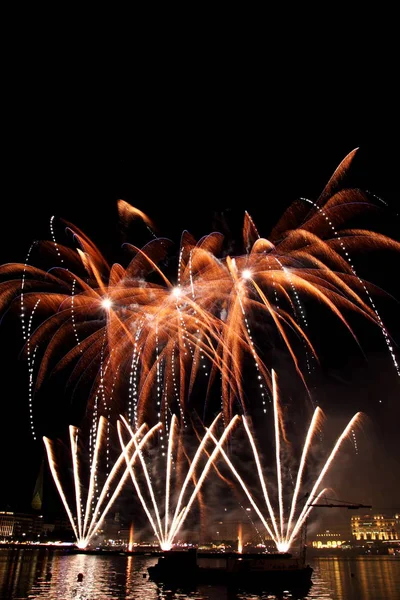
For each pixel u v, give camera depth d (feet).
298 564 193.88
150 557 361.30
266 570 183.93
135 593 166.50
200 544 468.34
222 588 184.96
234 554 213.46
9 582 187.11
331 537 552.00
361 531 534.37
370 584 204.23
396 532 522.88
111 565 275.59
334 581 217.36
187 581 192.34
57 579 200.75
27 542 519.19
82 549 385.50
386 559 426.10
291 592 176.86
